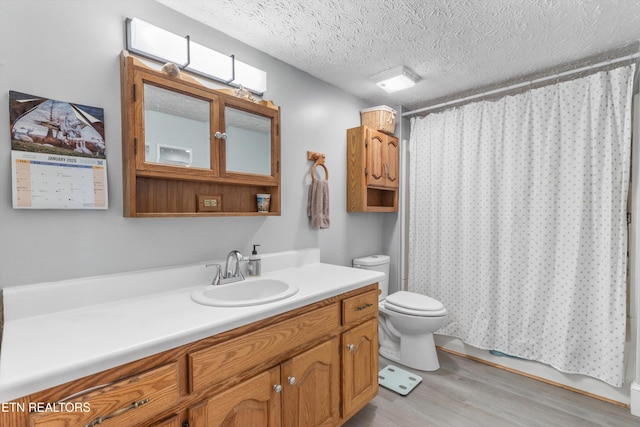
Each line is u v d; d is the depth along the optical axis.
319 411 1.40
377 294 1.80
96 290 1.20
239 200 1.71
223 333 1.05
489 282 2.30
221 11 1.48
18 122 1.05
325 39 1.73
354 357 1.60
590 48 1.83
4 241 1.04
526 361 2.18
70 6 1.17
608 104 1.84
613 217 1.82
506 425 1.66
